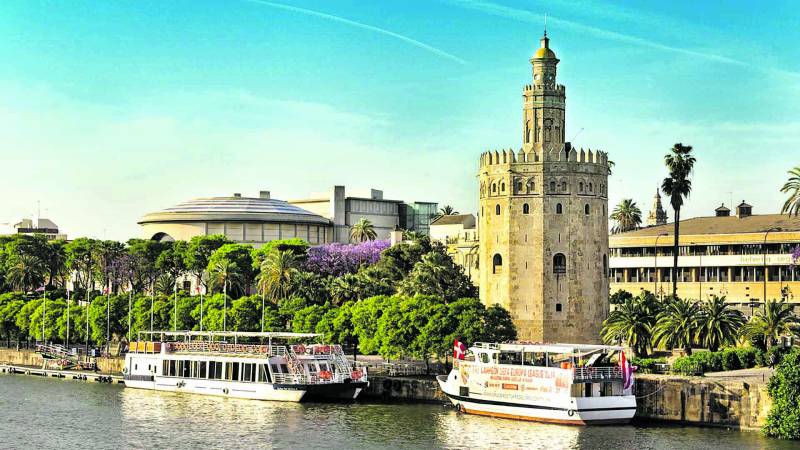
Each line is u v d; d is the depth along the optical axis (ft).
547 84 522.47
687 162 518.37
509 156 516.32
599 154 521.65
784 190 422.00
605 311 522.47
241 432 352.08
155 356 466.29
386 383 426.92
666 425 351.67
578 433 339.36
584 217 515.50
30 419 385.09
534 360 385.50
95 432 357.82
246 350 445.37
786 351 395.75
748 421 342.64
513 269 513.45
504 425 356.38
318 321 491.72
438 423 362.53
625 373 357.61
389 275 593.01
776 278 609.42
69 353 593.42
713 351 408.87
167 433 353.72
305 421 369.71
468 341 427.74
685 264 642.22
